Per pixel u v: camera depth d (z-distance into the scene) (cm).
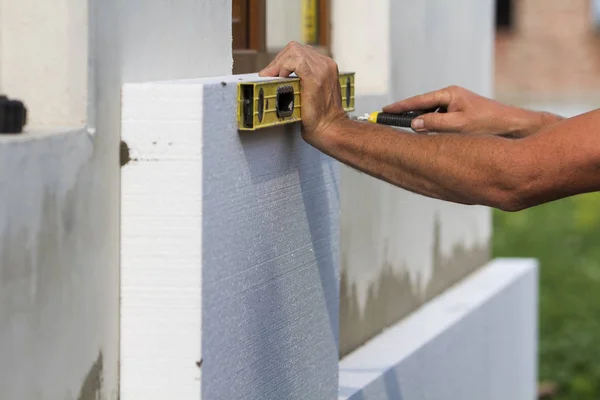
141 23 235
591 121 244
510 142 249
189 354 231
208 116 227
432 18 446
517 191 247
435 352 413
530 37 1998
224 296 240
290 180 272
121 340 234
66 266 212
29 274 200
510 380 525
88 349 222
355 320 388
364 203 390
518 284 532
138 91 227
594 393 683
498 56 2016
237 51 327
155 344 232
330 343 306
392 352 388
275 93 247
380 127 259
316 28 394
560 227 1146
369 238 397
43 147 203
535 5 1992
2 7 221
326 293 301
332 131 259
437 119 304
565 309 839
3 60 222
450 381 434
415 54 426
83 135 216
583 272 957
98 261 224
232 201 241
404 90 416
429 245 464
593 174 244
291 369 277
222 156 235
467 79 497
